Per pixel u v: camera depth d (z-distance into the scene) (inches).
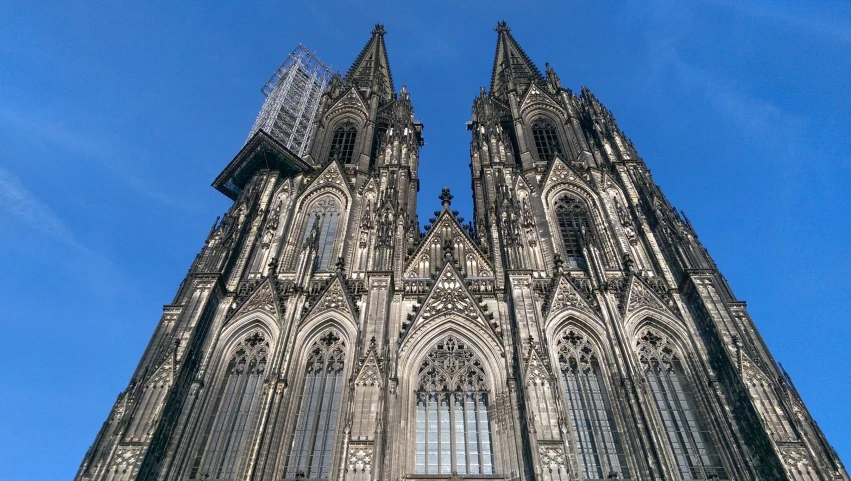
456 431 1990.7
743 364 1958.7
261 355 2257.6
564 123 3587.6
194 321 2178.9
